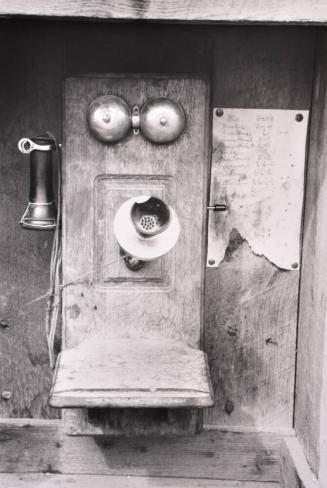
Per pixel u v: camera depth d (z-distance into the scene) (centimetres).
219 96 261
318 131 254
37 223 251
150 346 250
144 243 230
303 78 261
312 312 256
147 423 255
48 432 281
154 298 252
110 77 243
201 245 250
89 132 244
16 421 281
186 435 260
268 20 213
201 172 246
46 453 283
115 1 212
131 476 283
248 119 263
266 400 280
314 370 253
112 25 252
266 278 272
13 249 271
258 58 260
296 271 272
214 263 271
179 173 246
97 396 221
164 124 240
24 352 277
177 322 253
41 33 257
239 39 258
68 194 246
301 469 255
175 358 242
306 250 265
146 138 244
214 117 262
